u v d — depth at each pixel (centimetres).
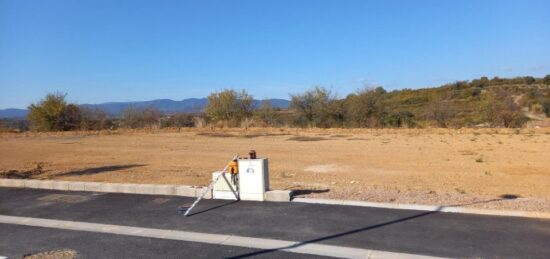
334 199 858
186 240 669
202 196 873
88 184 1009
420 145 1883
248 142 2181
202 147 2011
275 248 626
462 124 2870
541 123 3025
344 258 583
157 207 855
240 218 767
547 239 621
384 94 3177
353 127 3025
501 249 590
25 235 717
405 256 579
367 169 1320
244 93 3519
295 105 3225
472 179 1136
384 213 762
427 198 862
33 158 1752
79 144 2303
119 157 1731
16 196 977
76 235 709
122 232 716
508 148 1719
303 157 1598
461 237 638
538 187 1026
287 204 842
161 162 1563
